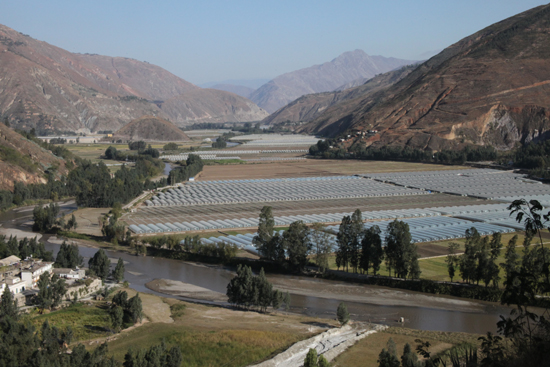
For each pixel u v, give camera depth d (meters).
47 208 182.12
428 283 115.44
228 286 106.69
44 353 71.56
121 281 122.31
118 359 75.31
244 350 79.56
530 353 39.31
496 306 105.25
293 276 129.50
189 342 82.75
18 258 122.44
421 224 177.00
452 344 81.31
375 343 83.25
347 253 127.44
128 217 198.00
